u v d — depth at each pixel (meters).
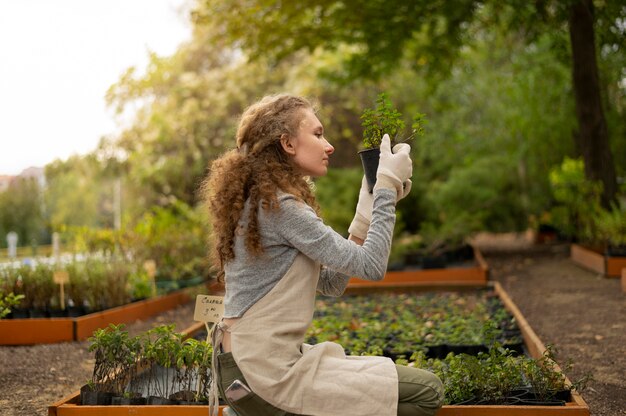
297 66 18.50
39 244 27.30
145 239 10.20
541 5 10.27
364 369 2.69
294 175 2.80
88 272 7.66
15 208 27.11
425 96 13.61
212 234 2.84
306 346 2.80
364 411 2.60
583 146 11.48
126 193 20.20
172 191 18.97
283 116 2.80
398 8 11.02
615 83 13.49
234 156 2.83
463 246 12.44
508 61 15.13
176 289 9.52
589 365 5.21
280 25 11.66
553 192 14.09
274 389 2.61
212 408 2.85
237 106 18.53
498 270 11.28
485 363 3.94
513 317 6.62
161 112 18.39
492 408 3.32
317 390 2.61
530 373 3.71
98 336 3.91
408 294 8.97
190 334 6.11
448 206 14.04
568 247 13.46
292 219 2.64
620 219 10.18
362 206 2.92
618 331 6.32
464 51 14.95
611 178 11.41
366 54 12.42
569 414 3.28
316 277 2.76
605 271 9.60
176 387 4.11
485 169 14.12
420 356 4.31
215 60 19.56
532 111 13.61
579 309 7.48
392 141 3.10
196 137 18.12
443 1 10.87
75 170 21.53
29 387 4.98
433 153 15.20
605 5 10.38
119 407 3.55
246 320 2.67
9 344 6.57
